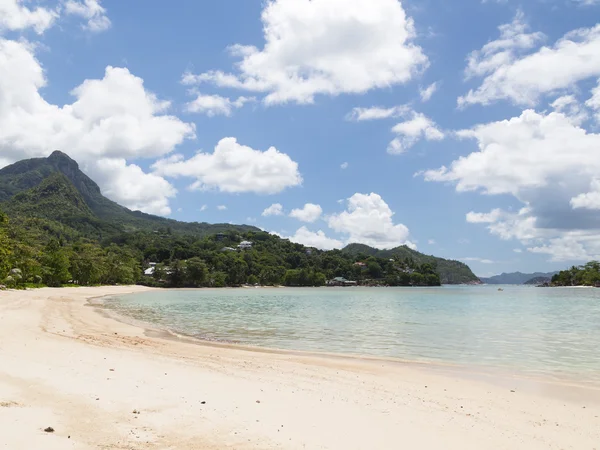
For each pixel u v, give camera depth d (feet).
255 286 609.83
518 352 70.79
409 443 28.32
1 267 222.07
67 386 37.32
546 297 344.49
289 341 81.97
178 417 30.99
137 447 24.98
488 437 30.53
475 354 68.80
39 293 214.48
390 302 246.68
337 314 151.33
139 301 213.66
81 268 359.46
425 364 59.82
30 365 45.09
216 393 38.65
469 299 301.63
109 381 40.40
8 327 75.77
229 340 81.97
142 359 54.29
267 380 45.93
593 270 647.97
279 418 32.12
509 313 164.45
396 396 41.70
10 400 31.99
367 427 31.24
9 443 23.61
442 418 34.78
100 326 94.58
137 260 552.41
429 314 155.22
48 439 24.82
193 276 517.14
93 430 27.22
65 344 61.72
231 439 27.20
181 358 57.41
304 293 407.64
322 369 54.13
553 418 36.09
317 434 29.01
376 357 65.21
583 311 179.93
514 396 43.27
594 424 34.65
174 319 122.93
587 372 55.26
